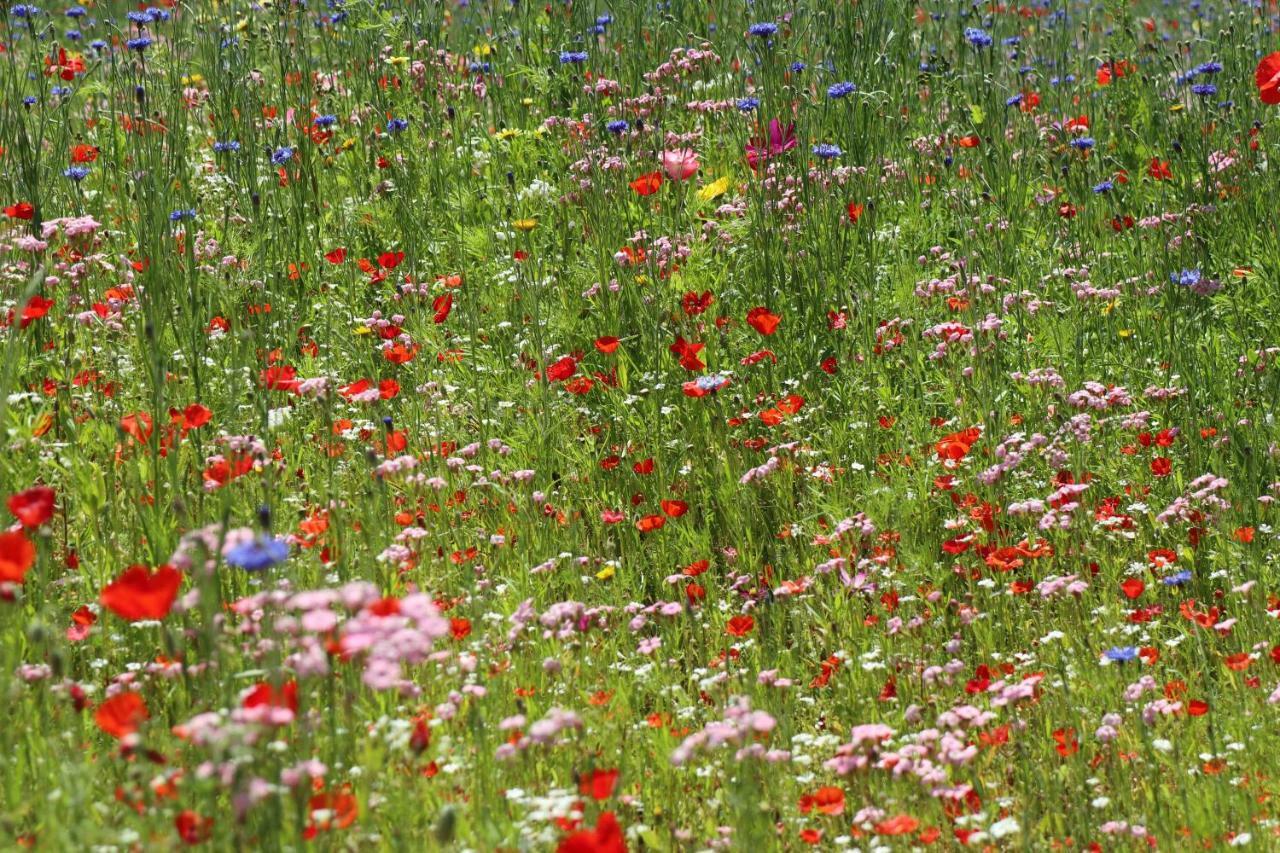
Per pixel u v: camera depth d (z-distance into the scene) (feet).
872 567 17.49
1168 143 30.37
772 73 27.53
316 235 27.02
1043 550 17.33
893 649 16.93
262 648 13.65
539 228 25.86
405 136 29.86
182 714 13.34
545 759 14.08
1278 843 13.38
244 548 10.22
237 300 22.47
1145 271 25.44
